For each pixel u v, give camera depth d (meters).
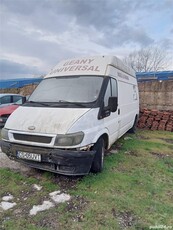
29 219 2.63
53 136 3.22
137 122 9.00
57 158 3.20
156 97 10.58
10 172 3.98
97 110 3.74
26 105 4.16
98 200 3.09
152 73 11.77
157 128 9.23
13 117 3.85
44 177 3.82
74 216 2.71
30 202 3.02
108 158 4.96
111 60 4.80
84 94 4.01
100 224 2.56
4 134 3.72
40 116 3.56
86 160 3.31
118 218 2.69
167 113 9.28
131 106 6.82
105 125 4.09
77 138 3.22
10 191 3.33
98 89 4.06
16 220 2.61
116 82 4.91
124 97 5.70
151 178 3.95
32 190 3.37
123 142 6.68
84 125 3.36
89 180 3.69
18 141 3.53
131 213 2.80
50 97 4.16
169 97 10.27
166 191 3.47
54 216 2.71
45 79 4.82
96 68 4.55
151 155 5.41
